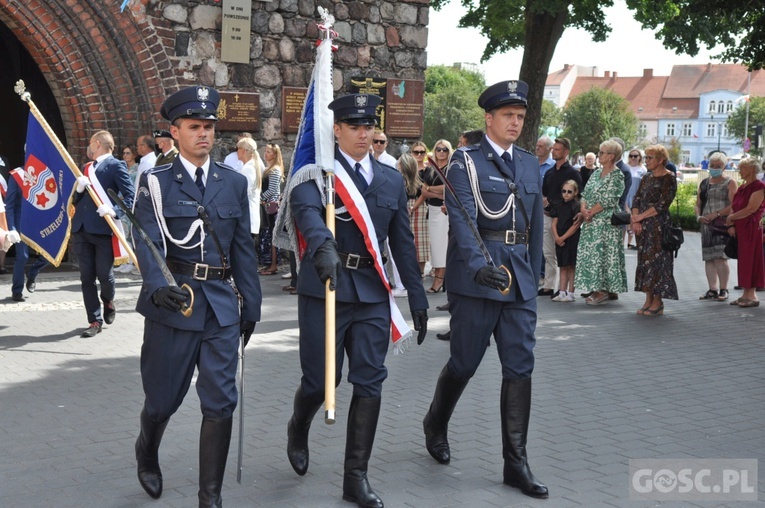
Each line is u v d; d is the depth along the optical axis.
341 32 14.21
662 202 10.20
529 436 5.79
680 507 4.64
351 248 4.73
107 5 12.16
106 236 8.59
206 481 4.25
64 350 8.06
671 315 10.46
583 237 10.91
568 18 24.23
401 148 14.62
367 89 14.49
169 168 4.45
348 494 4.61
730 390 7.06
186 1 12.79
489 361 7.91
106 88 12.49
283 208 4.89
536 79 23.80
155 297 4.14
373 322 4.70
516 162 5.12
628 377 7.42
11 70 14.15
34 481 4.90
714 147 117.75
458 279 4.98
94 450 5.42
